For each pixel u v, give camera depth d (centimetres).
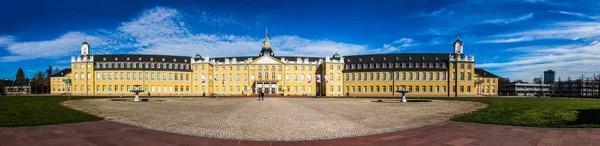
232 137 1272
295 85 10694
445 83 9531
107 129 1421
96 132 1334
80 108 2909
